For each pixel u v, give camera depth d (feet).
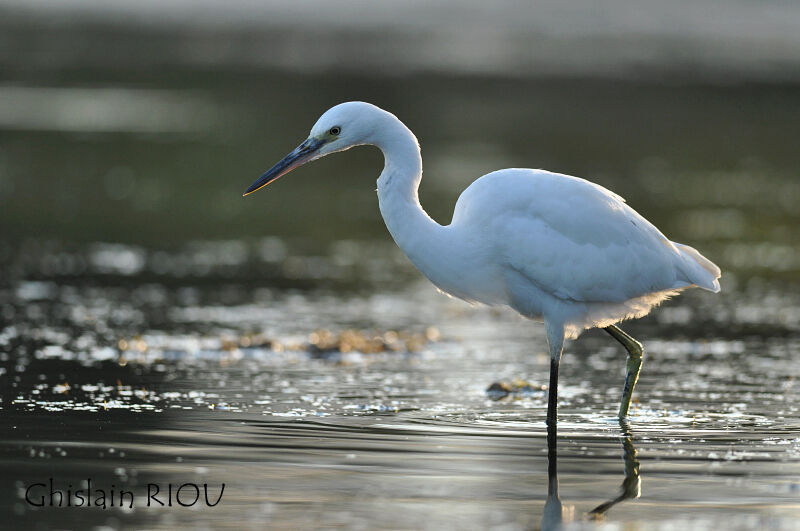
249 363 39.96
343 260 64.80
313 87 134.62
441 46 179.73
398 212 32.50
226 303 52.60
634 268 32.40
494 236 32.12
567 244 31.94
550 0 233.96
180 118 115.65
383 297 55.42
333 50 171.22
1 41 174.50
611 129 114.42
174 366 39.01
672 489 25.12
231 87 136.05
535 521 22.79
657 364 41.19
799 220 75.61
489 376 38.68
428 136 104.22
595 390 36.76
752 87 143.74
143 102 127.65
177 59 159.74
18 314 48.19
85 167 92.27
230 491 24.43
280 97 128.47
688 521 22.86
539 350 44.04
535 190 32.30
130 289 55.01
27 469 25.79
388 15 221.87
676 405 34.45
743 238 70.08
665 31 202.69
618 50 177.99
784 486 25.39
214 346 42.83
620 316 33.78
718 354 43.14
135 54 164.86
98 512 23.02
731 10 222.28
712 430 31.07
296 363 40.22
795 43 189.47
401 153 32.45
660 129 116.16
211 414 31.76
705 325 49.34
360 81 139.54
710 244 68.08
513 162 91.56
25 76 145.89
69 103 126.31
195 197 82.43
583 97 134.10
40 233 69.31
